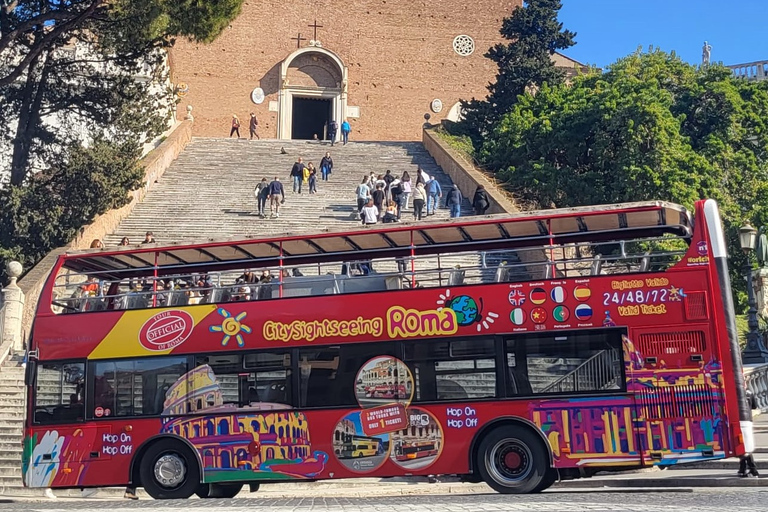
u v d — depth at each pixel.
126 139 32.53
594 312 13.73
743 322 32.78
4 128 32.22
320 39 54.38
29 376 15.53
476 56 55.84
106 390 15.30
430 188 34.41
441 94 55.34
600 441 13.50
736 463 16.38
